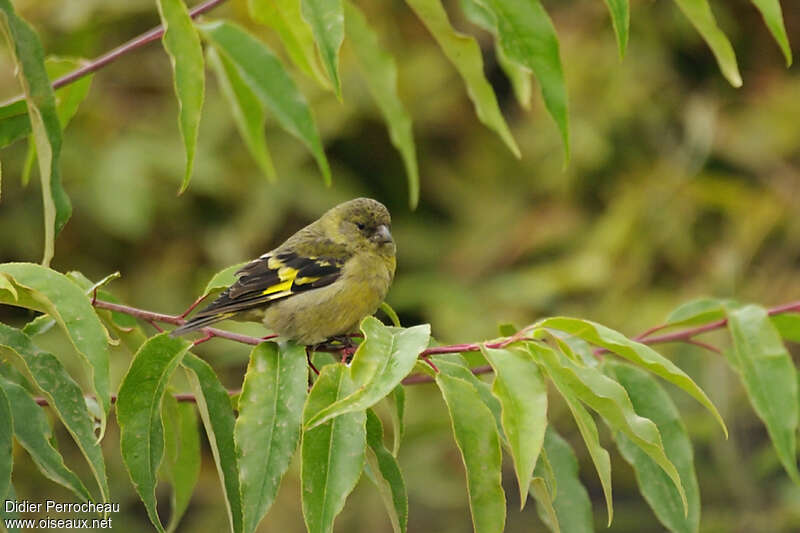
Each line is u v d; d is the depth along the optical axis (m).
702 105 14.20
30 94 4.88
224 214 13.47
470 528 13.73
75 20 12.73
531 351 4.65
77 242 13.22
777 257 13.81
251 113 7.85
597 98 14.06
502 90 14.76
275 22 6.88
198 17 7.14
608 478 4.54
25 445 4.73
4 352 5.25
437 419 13.13
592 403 4.67
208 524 13.41
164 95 13.51
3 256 13.04
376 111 13.52
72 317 4.61
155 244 13.42
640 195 13.84
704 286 13.63
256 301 6.92
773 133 14.10
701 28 5.86
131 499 13.20
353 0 13.90
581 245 13.91
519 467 4.34
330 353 7.39
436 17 6.23
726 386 13.07
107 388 4.50
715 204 13.93
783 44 5.39
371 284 7.48
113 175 12.70
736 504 13.66
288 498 13.09
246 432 4.84
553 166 14.09
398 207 14.28
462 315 13.42
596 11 14.28
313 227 7.76
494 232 14.12
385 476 5.18
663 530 14.02
